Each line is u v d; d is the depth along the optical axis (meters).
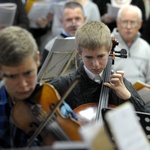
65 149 2.89
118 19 10.01
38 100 4.85
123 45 9.87
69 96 5.94
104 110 4.90
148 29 12.98
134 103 5.89
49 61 6.65
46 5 12.14
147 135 4.96
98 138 3.04
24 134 4.61
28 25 12.00
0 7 10.20
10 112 4.60
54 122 4.64
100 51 5.77
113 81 5.83
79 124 4.70
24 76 4.09
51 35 12.25
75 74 6.05
